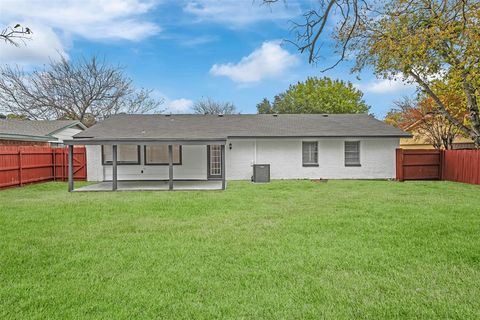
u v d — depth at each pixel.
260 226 6.23
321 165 16.19
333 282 3.63
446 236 5.43
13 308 3.08
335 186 12.87
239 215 7.28
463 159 14.11
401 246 4.90
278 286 3.54
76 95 28.25
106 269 4.06
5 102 25.94
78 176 15.79
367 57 11.95
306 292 3.39
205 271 3.97
